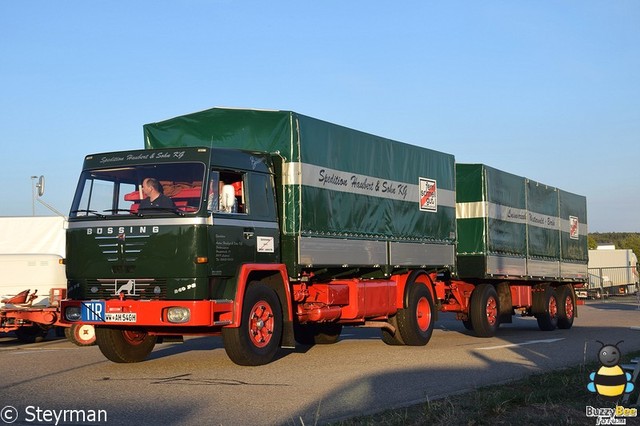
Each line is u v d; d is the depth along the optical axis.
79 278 11.51
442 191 17.55
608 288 55.53
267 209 12.30
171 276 10.90
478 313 18.42
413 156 16.44
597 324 24.27
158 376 10.77
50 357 13.59
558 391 9.11
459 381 10.42
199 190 11.05
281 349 14.74
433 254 16.95
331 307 13.70
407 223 16.03
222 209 11.35
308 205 12.85
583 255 26.12
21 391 9.54
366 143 14.77
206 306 10.77
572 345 15.73
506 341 17.00
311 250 12.88
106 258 11.29
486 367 11.88
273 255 12.33
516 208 20.78
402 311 15.65
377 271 15.11
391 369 11.59
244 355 11.44
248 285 11.66
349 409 8.43
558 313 22.45
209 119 13.25
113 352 12.12
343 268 13.95
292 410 8.33
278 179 12.67
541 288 22.47
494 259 19.12
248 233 11.77
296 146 12.67
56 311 17.78
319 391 9.52
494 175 19.48
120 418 7.94
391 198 15.48
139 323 10.89
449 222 17.78
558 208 24.03
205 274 10.88
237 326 11.27
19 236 22.28
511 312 20.38
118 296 11.21
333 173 13.62
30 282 19.44
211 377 10.66
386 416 7.73
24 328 18.62
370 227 14.70
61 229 22.44
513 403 8.42
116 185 11.52
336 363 12.33
